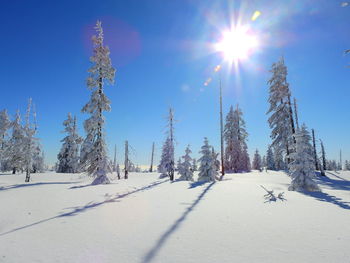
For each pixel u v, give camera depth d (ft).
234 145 133.39
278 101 93.35
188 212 23.17
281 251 12.85
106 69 71.41
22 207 27.14
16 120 120.88
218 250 13.16
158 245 14.17
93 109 70.44
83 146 68.54
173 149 103.04
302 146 43.70
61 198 33.88
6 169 129.39
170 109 102.68
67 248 13.97
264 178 74.64
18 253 13.30
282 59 93.61
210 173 69.67
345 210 23.52
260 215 21.50
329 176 81.25
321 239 14.73
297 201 28.94
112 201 30.58
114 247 13.98
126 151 98.32
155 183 61.00
